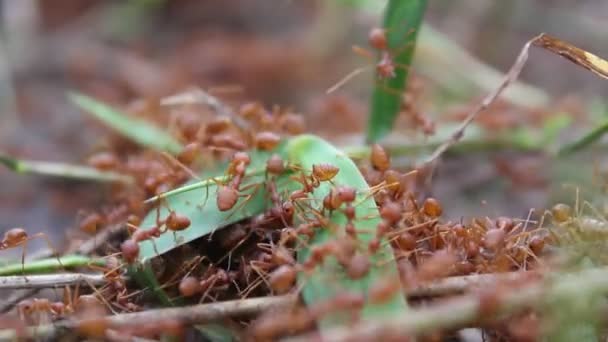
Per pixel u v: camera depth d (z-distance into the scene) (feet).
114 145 0.76
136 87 0.92
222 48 0.99
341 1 0.80
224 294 0.54
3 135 0.83
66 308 0.53
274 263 0.53
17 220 0.75
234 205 0.55
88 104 0.69
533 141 0.71
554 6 0.97
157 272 0.55
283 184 0.55
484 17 0.95
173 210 0.55
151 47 1.03
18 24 0.96
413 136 0.69
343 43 0.99
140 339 0.52
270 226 0.55
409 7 0.62
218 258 0.55
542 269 0.51
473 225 0.54
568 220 0.54
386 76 0.62
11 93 0.88
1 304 0.56
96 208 0.74
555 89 0.90
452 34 0.97
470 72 0.81
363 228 0.52
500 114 0.72
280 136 0.61
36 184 0.77
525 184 0.71
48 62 0.95
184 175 0.60
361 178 0.54
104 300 0.54
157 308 0.54
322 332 0.49
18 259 0.59
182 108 0.74
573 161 0.70
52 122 0.85
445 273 0.52
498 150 0.72
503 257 0.53
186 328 0.53
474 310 0.49
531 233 0.54
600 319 0.51
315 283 0.51
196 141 0.62
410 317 0.48
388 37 0.62
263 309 0.52
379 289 0.49
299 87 0.97
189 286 0.53
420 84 0.74
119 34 1.03
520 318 0.51
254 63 0.97
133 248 0.53
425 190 0.61
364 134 0.68
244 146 0.60
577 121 0.76
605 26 0.93
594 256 0.53
